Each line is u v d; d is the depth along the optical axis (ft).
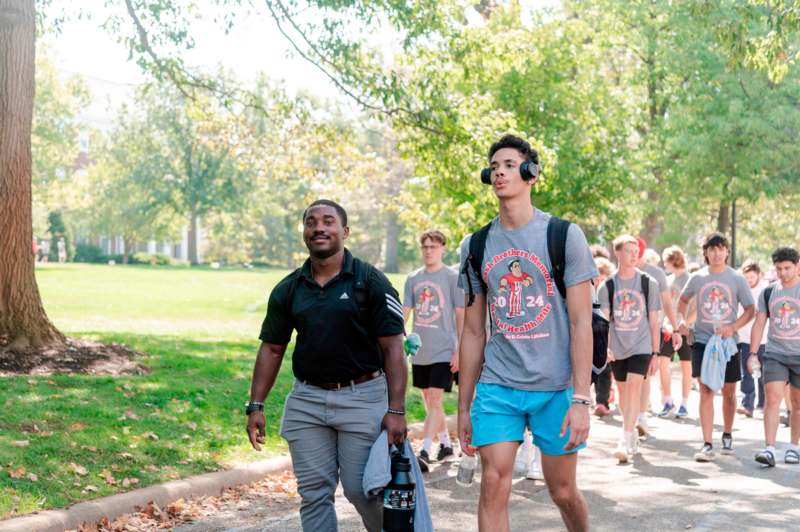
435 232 28.91
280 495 24.63
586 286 14.96
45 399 29.58
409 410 37.55
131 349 41.93
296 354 16.08
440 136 55.83
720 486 26.40
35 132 176.86
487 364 15.65
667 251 45.01
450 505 23.71
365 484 15.23
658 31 104.22
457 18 55.57
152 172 243.60
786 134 97.86
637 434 32.68
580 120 87.71
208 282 147.23
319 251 15.71
